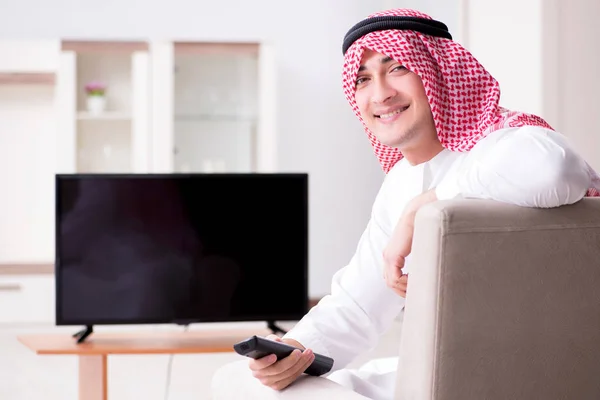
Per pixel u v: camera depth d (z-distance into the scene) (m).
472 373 1.12
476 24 4.23
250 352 1.28
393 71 1.57
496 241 1.11
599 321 1.18
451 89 1.54
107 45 5.43
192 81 5.50
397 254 1.32
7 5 5.91
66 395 3.70
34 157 5.55
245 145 5.54
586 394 1.19
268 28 6.17
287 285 2.98
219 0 6.11
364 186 6.23
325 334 1.62
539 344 1.15
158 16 6.06
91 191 2.94
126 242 2.95
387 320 1.68
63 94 5.41
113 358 4.55
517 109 3.77
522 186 1.16
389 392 1.62
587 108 3.56
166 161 5.46
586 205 1.19
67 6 5.96
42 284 5.26
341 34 6.20
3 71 5.37
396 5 5.95
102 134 5.49
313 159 6.21
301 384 1.33
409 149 1.64
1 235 5.53
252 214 2.97
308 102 6.20
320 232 6.20
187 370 4.23
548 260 1.14
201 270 2.96
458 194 1.23
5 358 4.49
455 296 1.10
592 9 3.55
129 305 2.94
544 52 3.53
